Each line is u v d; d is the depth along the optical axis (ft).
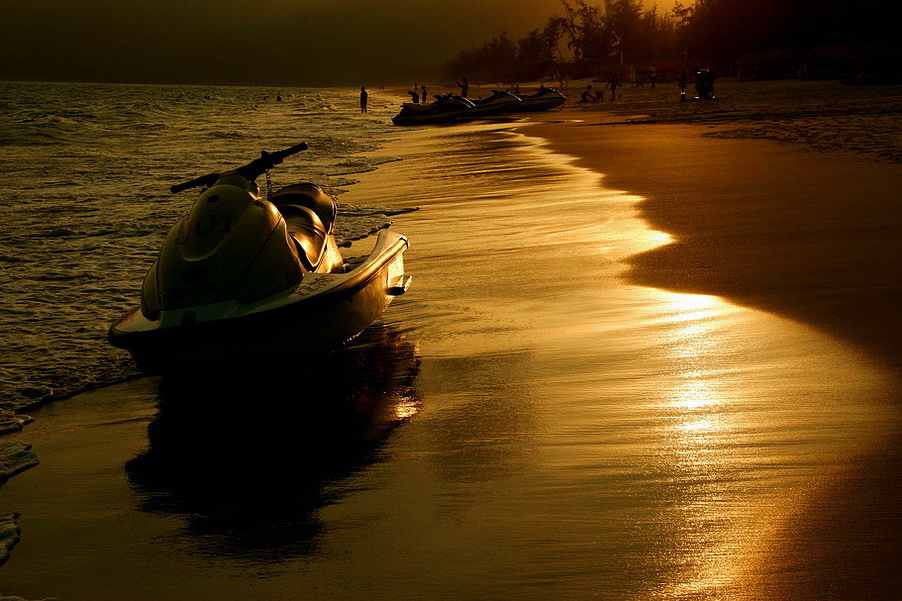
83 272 34.99
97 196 61.36
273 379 20.67
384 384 19.81
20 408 19.76
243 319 18.28
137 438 17.89
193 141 121.90
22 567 12.78
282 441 17.04
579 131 101.04
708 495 13.38
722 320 22.41
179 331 18.19
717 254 29.91
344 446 16.57
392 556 12.35
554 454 15.34
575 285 27.30
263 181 65.98
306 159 86.22
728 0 355.36
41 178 75.25
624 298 25.35
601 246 32.99
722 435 15.55
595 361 20.16
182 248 19.71
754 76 312.29
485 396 18.56
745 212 37.63
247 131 145.28
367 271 21.99
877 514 12.46
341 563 12.30
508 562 11.90
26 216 51.21
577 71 568.00
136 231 44.98
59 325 27.02
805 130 80.74
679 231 34.45
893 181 43.98
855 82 229.04
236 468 16.02
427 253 34.22
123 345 18.70
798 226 33.63
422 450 16.06
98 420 19.04
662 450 15.12
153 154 100.58
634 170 56.29
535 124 128.16
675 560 11.64
